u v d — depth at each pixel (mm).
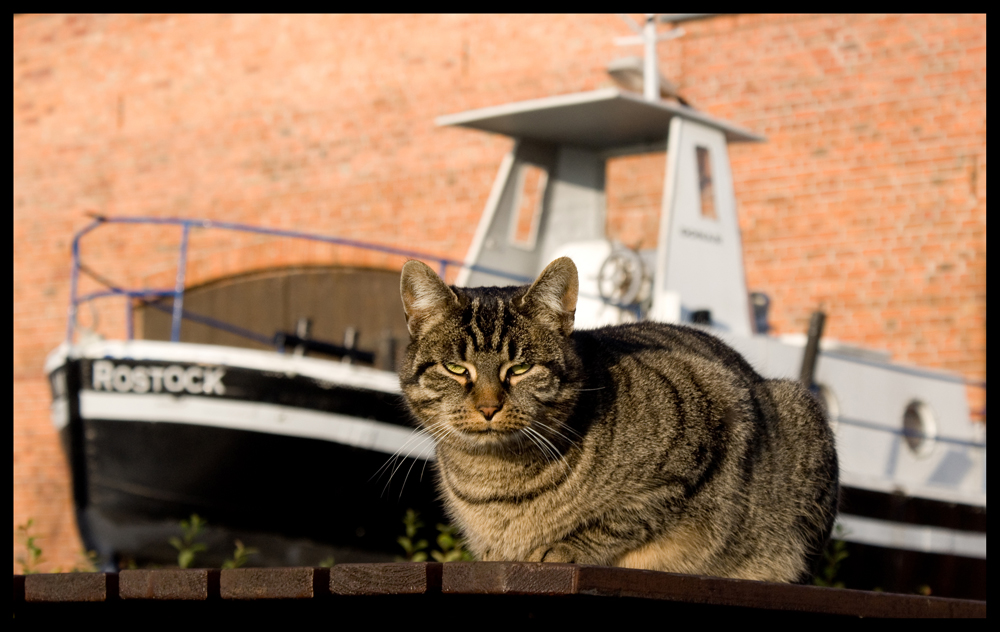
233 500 5938
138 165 10859
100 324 10633
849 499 5941
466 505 3258
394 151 10047
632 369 3266
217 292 10391
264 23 10602
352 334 6820
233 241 10359
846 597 2771
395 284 9812
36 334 10891
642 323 3975
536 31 9664
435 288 3301
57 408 6234
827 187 8758
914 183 8516
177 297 6312
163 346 5926
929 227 8445
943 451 6613
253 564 6117
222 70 10703
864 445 6180
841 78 8781
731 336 5691
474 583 2309
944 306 8328
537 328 3199
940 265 8383
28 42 11320
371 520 5871
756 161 8984
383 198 10039
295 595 2445
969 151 8383
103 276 10766
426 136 9953
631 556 3168
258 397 5809
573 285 3225
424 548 5949
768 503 3363
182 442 5879
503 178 6445
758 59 9023
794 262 8797
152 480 5984
